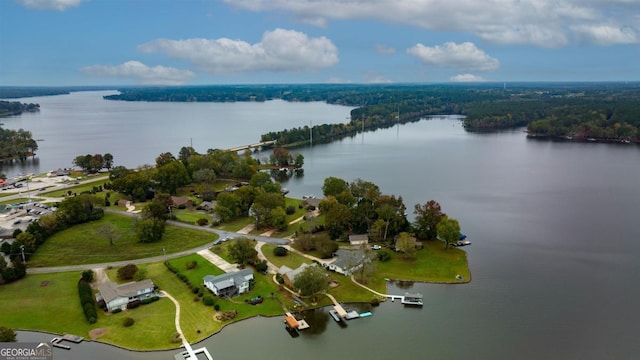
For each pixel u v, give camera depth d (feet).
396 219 532.32
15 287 399.44
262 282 422.41
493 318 369.50
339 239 530.27
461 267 461.37
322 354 322.96
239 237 527.40
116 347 323.37
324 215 585.63
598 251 504.02
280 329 353.51
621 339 340.59
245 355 320.09
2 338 307.78
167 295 393.29
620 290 414.41
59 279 416.05
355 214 546.26
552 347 331.57
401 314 376.48
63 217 549.13
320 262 463.01
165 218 569.23
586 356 321.73
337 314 371.56
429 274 446.19
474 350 328.49
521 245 521.65
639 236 549.54
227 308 376.07
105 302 366.22
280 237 530.27
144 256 470.80
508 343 336.29
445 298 402.11
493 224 593.83
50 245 497.05
